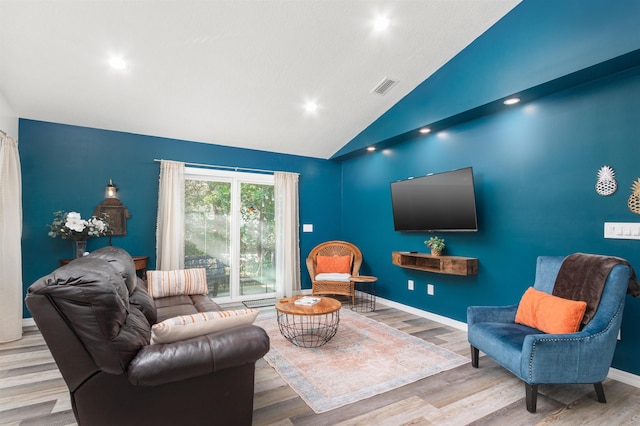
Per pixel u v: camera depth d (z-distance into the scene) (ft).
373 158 16.65
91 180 13.20
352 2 8.40
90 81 10.52
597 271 7.02
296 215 17.65
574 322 6.88
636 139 7.61
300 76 11.23
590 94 8.43
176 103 12.17
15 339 10.52
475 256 11.49
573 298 7.31
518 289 10.10
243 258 16.61
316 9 8.52
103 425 4.74
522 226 10.02
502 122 10.61
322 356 9.20
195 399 5.16
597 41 7.45
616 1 7.16
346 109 13.71
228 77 10.93
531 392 6.49
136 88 11.07
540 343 6.38
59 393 7.18
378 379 7.84
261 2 8.16
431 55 10.78
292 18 8.73
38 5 7.64
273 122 14.32
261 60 10.25
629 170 7.70
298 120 14.32
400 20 9.13
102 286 4.58
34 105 11.49
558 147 9.11
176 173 14.53
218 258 15.96
